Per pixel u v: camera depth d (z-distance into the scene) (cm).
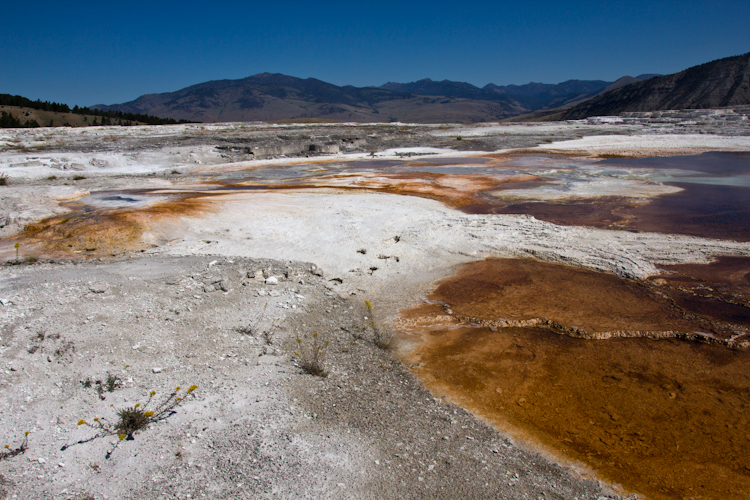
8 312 792
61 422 560
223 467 506
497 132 5694
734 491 496
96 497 456
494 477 511
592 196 2127
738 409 643
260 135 4709
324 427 593
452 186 2400
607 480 513
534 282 1130
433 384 723
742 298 1002
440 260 1314
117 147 3672
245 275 1132
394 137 5150
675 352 802
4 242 1416
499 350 827
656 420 624
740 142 4238
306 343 844
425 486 493
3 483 459
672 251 1307
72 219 1579
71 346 712
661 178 2573
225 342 802
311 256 1348
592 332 873
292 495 471
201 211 1730
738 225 1603
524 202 2031
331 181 2575
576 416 637
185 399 628
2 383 612
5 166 2880
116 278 1020
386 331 914
